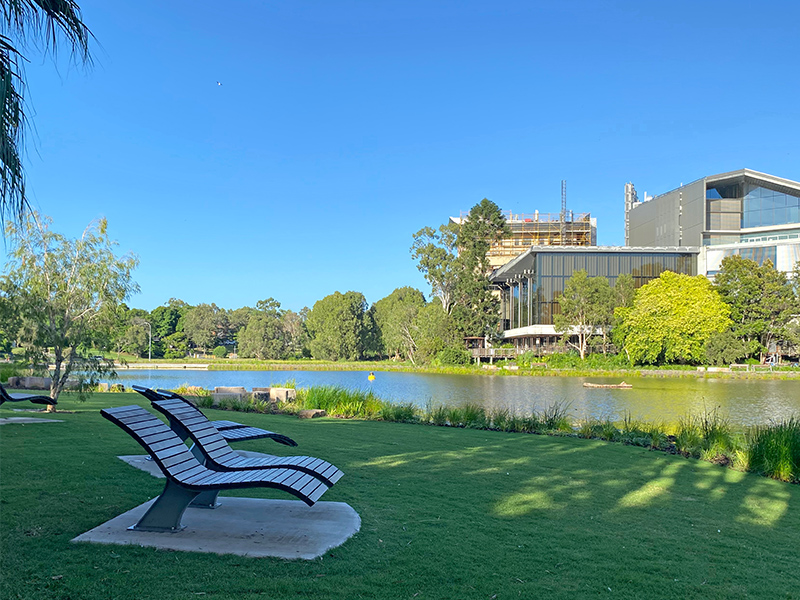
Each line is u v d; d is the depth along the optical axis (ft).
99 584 13.57
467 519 20.36
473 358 241.96
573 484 27.02
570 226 325.42
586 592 14.48
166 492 17.61
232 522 18.71
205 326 381.40
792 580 15.93
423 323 257.34
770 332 204.74
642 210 299.79
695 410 85.87
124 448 29.09
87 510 19.08
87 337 47.39
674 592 14.74
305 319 419.95
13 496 20.15
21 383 67.62
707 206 253.24
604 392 120.98
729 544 19.10
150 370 244.63
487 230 254.06
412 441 38.04
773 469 31.53
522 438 42.14
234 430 25.81
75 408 50.06
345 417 53.16
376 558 16.07
